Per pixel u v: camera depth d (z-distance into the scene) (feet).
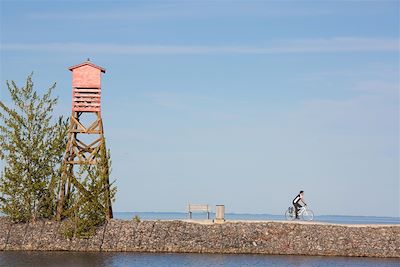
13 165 288.10
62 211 287.69
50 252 270.05
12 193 286.25
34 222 285.02
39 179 290.56
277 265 238.68
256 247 271.08
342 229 277.64
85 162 288.10
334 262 249.34
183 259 250.78
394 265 244.22
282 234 276.00
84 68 297.33
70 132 295.69
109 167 290.76
